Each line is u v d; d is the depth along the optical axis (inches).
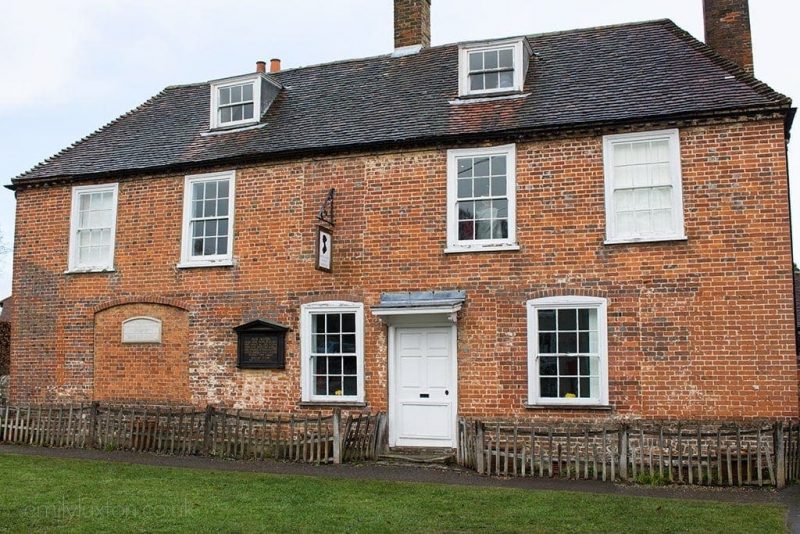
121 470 464.4
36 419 582.2
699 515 349.1
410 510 356.5
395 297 553.9
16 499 373.1
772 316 475.5
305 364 571.8
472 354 530.9
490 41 589.6
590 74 577.6
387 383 551.8
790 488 420.5
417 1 706.8
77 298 647.8
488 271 534.6
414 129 569.6
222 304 601.9
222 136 650.2
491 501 377.7
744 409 474.6
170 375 610.5
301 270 583.2
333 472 466.0
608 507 364.8
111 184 650.8
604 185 516.1
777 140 486.3
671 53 574.6
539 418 511.2
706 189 496.4
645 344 496.4
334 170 583.8
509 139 539.5
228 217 610.9
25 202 679.1
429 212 554.9
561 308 517.0
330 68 710.5
